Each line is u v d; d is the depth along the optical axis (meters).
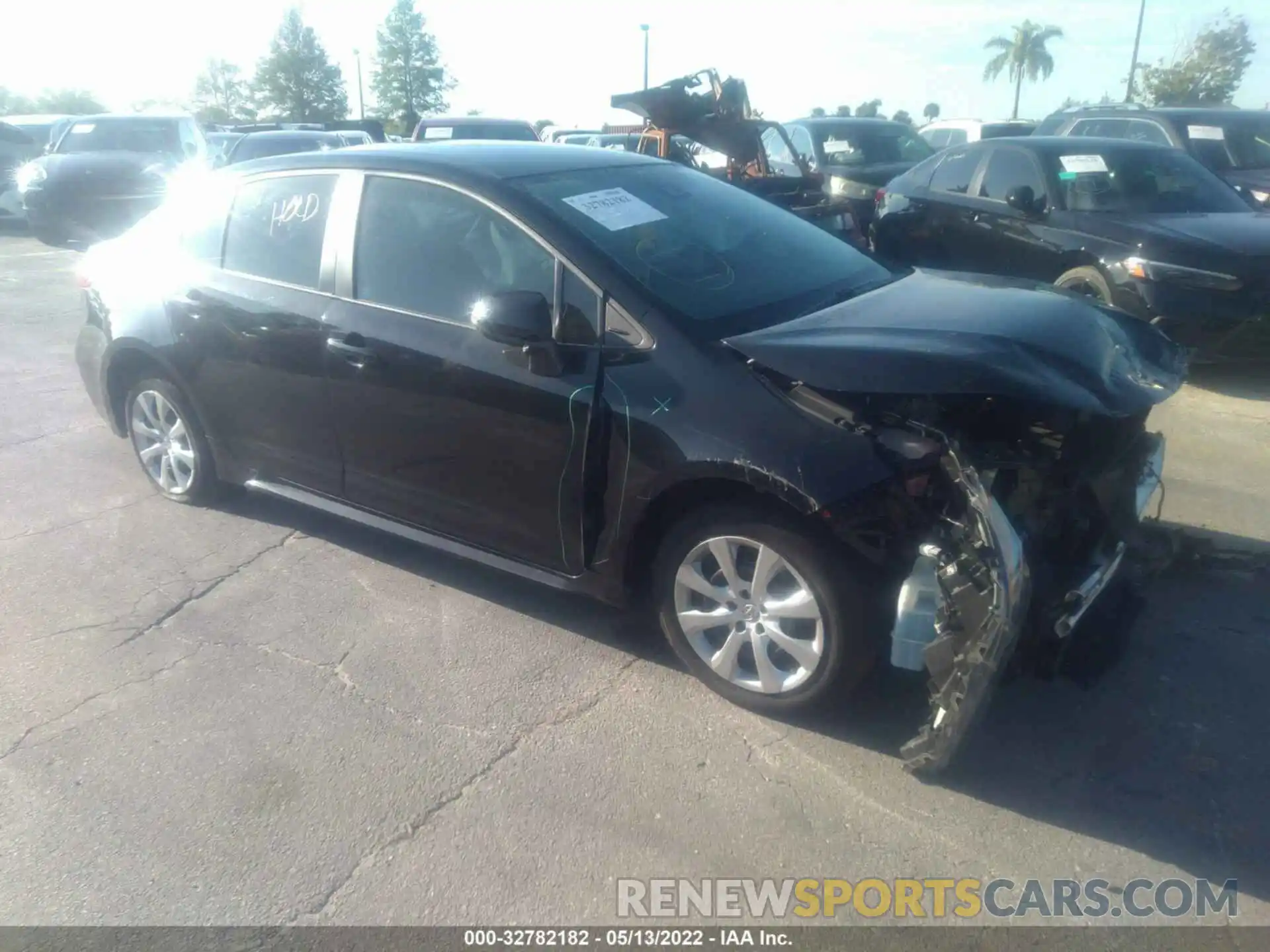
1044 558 3.42
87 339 5.46
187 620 4.24
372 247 4.21
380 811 3.12
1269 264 6.53
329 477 4.53
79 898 2.81
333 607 4.33
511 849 2.96
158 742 3.46
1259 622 4.03
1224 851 2.90
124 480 5.78
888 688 3.65
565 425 3.60
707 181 4.70
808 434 3.16
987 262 8.17
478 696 3.68
